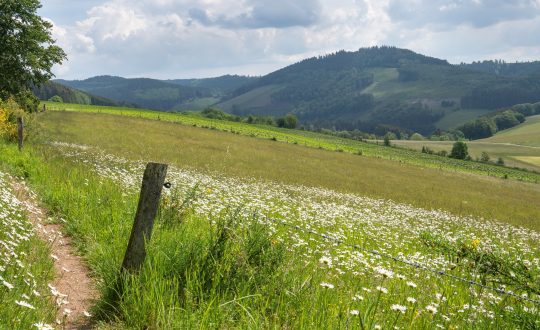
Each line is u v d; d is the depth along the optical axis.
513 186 62.50
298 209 16.61
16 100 41.66
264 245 5.79
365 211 20.75
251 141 72.44
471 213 30.41
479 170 96.19
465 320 4.75
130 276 5.29
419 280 6.73
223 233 5.86
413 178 55.62
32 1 43.91
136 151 38.91
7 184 10.62
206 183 21.41
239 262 5.44
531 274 6.18
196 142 59.19
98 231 7.91
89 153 27.98
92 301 5.16
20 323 3.73
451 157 125.81
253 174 35.50
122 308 4.86
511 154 162.00
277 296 4.88
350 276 6.49
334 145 100.06
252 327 4.25
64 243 7.62
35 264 5.61
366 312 4.11
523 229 23.70
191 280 5.25
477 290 6.01
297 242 8.60
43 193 10.89
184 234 6.72
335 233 11.88
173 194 9.60
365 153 91.44
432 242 8.95
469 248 7.71
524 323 4.72
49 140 33.00
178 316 4.54
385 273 4.34
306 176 40.84
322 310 4.37
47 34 45.44
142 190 5.60
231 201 15.17
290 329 4.28
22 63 43.19
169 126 74.75
